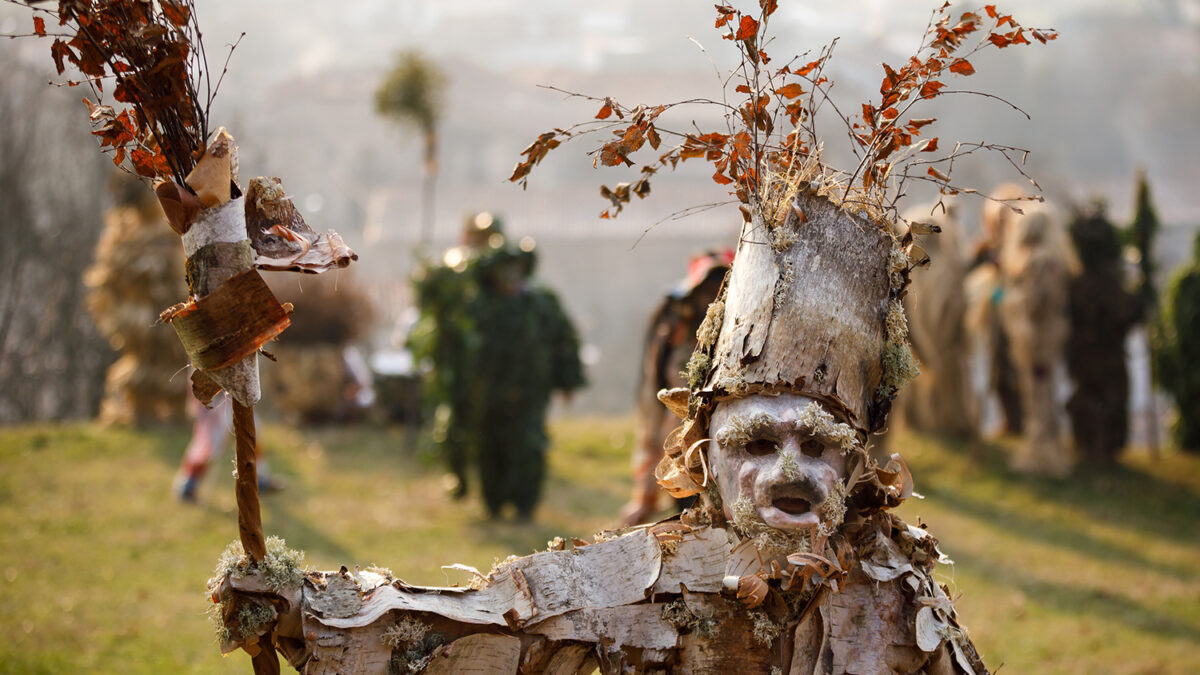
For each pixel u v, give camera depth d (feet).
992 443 39.86
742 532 8.41
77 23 7.63
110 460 35.22
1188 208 139.03
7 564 24.47
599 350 127.13
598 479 36.78
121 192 39.96
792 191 8.36
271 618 7.98
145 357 40.01
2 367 79.20
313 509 30.73
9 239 81.30
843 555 8.20
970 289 40.98
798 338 8.13
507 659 8.20
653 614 8.40
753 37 8.34
